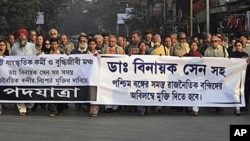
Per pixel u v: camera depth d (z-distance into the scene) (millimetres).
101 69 12859
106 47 14047
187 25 45156
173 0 56875
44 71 12883
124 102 12945
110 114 13328
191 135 10195
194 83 13055
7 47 14297
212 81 13102
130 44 15711
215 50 13641
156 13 68062
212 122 11883
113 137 9953
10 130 10750
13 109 14336
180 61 13008
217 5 35531
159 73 12992
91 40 13070
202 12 40406
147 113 13523
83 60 12828
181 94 13055
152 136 10070
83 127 11125
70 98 12852
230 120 12211
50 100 12859
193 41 14117
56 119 12359
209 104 13094
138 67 12938
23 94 12898
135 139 9758
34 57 12852
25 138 9859
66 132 10516
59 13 76875
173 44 14992
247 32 25625
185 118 12547
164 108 14602
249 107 14391
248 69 13781
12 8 45062
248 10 28672
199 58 13023
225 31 29984
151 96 12992
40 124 11547
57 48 13391
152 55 12953
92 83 12797
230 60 13102
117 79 12914
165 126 11289
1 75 12945
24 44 13242
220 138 9891
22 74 12906
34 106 13883
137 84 12945
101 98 12836
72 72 12844
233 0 31047
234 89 13133
